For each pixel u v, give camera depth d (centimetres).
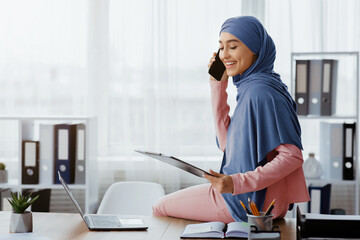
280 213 279
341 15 438
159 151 445
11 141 451
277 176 263
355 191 406
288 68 439
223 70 301
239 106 279
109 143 448
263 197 272
